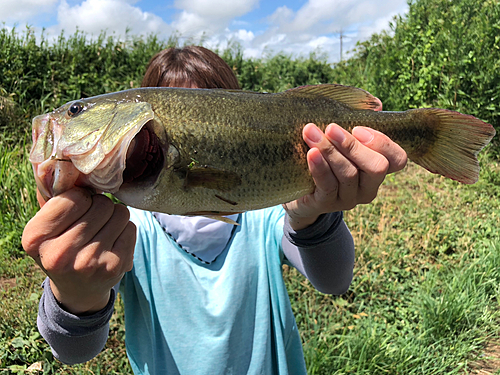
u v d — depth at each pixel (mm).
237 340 447
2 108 1938
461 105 2109
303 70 3217
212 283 458
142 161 336
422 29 2668
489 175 1747
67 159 321
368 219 1405
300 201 394
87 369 764
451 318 917
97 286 302
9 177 1409
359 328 887
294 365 502
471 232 1293
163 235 478
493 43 2152
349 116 417
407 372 812
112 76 2424
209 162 356
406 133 441
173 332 443
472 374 836
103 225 298
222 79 539
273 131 375
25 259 1134
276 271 489
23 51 2215
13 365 761
